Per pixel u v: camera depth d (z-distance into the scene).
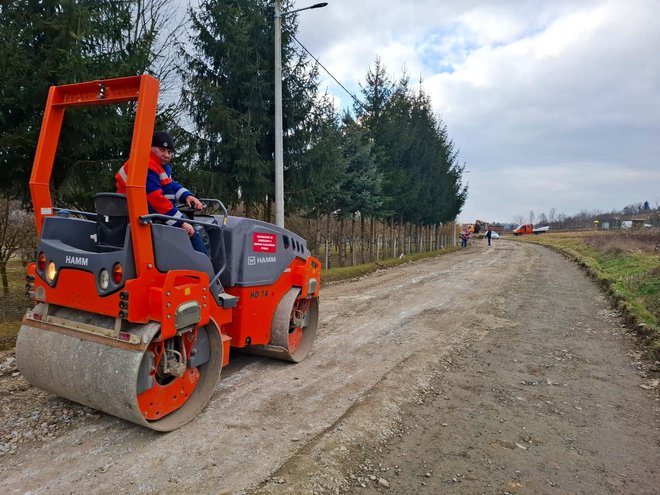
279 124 10.76
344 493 3.16
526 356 6.56
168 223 4.00
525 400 5.00
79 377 3.57
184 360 3.89
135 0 8.58
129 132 8.22
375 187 17.02
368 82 20.02
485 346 6.95
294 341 5.91
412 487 3.30
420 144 25.44
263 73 11.38
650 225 43.09
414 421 4.35
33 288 3.98
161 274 3.64
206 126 11.02
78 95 3.90
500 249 34.44
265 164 11.59
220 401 4.46
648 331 7.37
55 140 4.02
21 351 3.88
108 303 3.50
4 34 6.28
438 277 14.93
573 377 5.79
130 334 3.44
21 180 7.37
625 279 12.74
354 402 4.58
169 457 3.40
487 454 3.83
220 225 4.73
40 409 4.08
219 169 11.60
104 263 3.47
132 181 3.34
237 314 4.89
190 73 11.12
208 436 3.74
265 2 11.98
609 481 3.54
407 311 9.18
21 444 3.53
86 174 7.64
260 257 5.12
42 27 6.67
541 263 21.28
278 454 3.52
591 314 9.59
